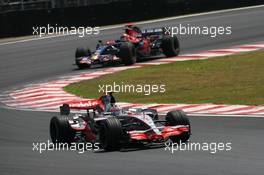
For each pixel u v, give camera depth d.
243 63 92.19
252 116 59.19
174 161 41.47
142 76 89.81
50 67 107.56
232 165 39.28
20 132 59.19
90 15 149.88
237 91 73.94
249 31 123.94
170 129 45.88
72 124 51.91
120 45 100.62
